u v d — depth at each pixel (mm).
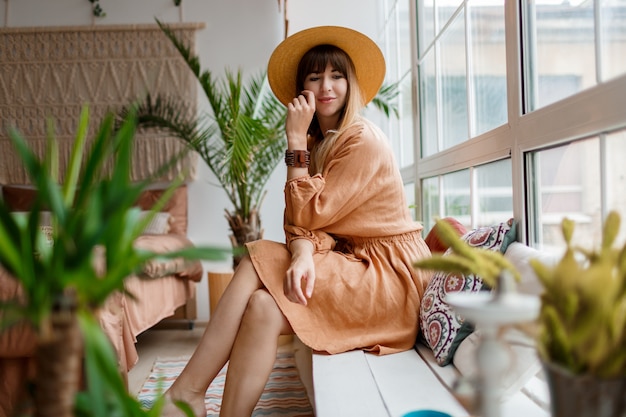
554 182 1223
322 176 1543
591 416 543
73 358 493
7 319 498
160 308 2604
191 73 3777
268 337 1291
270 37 3828
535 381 1139
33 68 3773
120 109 3746
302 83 1787
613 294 532
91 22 3816
